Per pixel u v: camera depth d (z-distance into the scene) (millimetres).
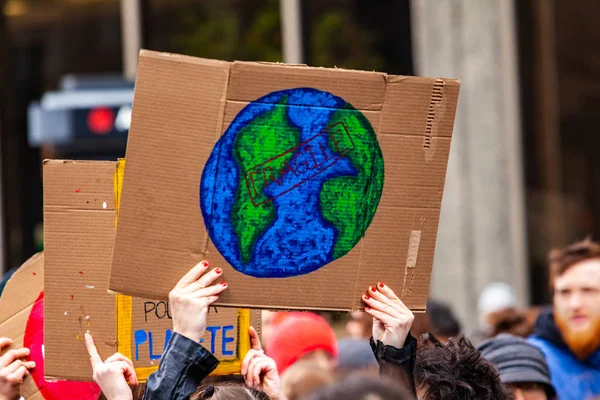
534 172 21234
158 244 6973
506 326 13117
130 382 7461
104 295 7613
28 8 24375
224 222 7047
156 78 6934
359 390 5051
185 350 6676
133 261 6957
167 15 23562
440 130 7359
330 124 7191
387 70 22062
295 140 7148
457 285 21234
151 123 6945
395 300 7270
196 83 6973
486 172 21188
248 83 7027
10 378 7785
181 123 6973
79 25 24062
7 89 24328
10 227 24391
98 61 23938
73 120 16406
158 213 6969
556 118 21188
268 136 7098
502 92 21188
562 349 11164
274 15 22828
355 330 13344
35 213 24391
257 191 7102
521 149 21156
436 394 7199
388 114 7277
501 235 21078
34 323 7973
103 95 16562
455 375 7316
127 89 16812
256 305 7129
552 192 21156
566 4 21172
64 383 7926
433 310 14219
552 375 10977
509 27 21109
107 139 16406
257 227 7109
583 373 10992
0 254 24281
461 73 21344
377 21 22141
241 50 23062
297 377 11000
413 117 7309
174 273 6988
